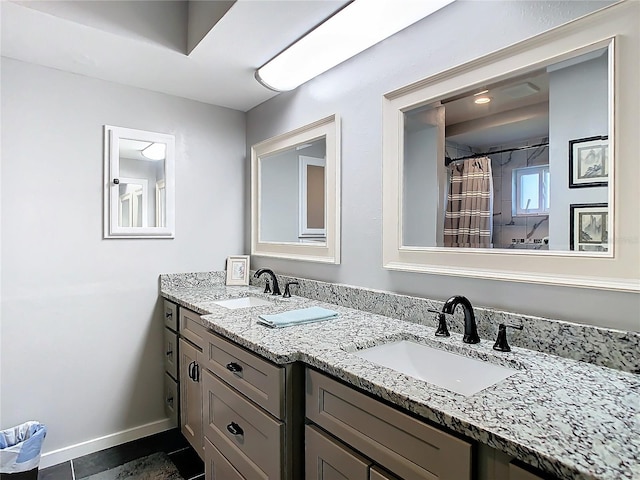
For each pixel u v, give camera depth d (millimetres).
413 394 827
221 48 1760
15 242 1879
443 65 1403
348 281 1816
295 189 2168
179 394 2133
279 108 2305
